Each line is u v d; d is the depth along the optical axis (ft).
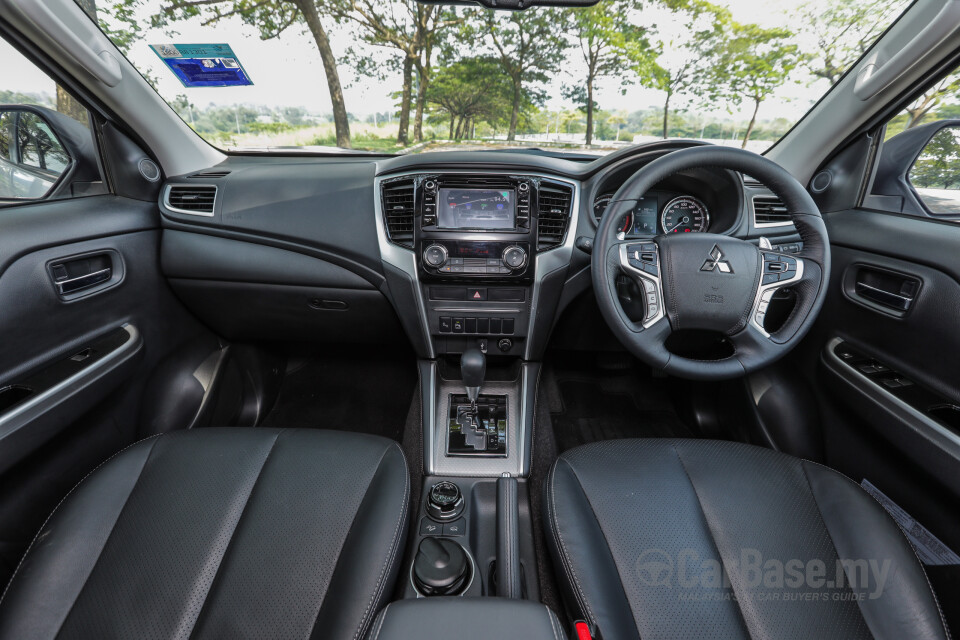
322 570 2.61
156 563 2.61
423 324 5.27
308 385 7.18
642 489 3.18
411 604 2.23
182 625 2.36
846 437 4.39
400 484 3.27
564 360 7.56
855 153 4.86
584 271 5.10
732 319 3.83
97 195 4.86
